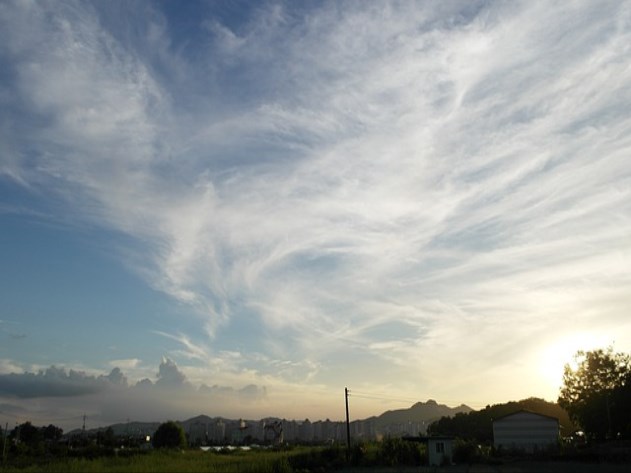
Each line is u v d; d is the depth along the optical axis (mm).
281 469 37781
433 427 105625
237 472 34000
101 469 34188
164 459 41781
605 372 70438
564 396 73500
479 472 38625
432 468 43812
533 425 62969
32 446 61969
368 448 56438
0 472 33562
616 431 66750
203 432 157125
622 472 36688
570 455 49750
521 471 38406
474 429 96562
